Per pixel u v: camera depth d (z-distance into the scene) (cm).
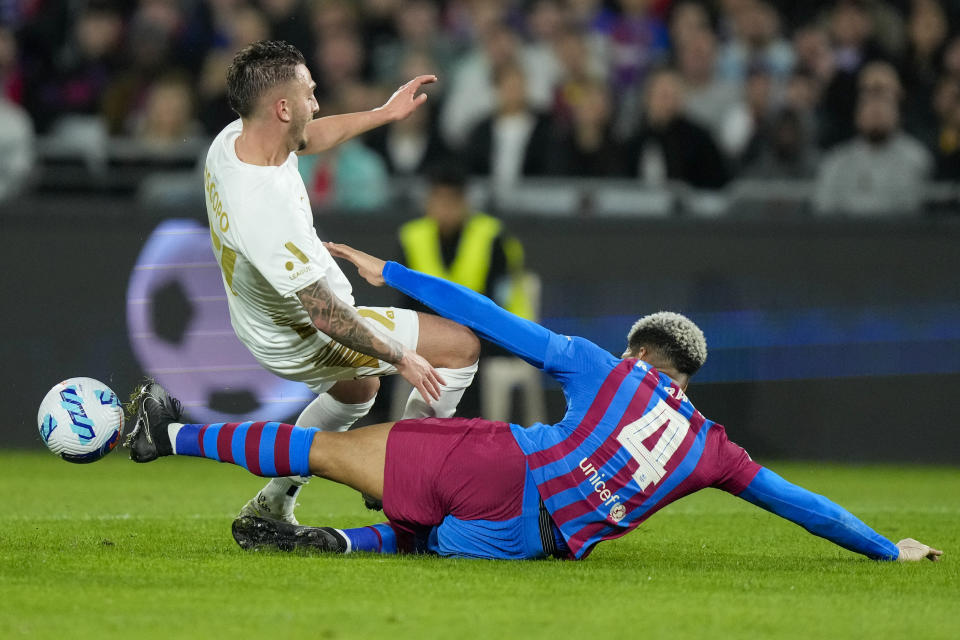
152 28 4269
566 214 3816
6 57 4203
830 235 3875
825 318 3869
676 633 1233
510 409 3588
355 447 1666
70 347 3616
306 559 1642
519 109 4147
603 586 1479
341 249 1708
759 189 4041
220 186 1594
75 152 3866
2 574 1502
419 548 1723
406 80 4456
